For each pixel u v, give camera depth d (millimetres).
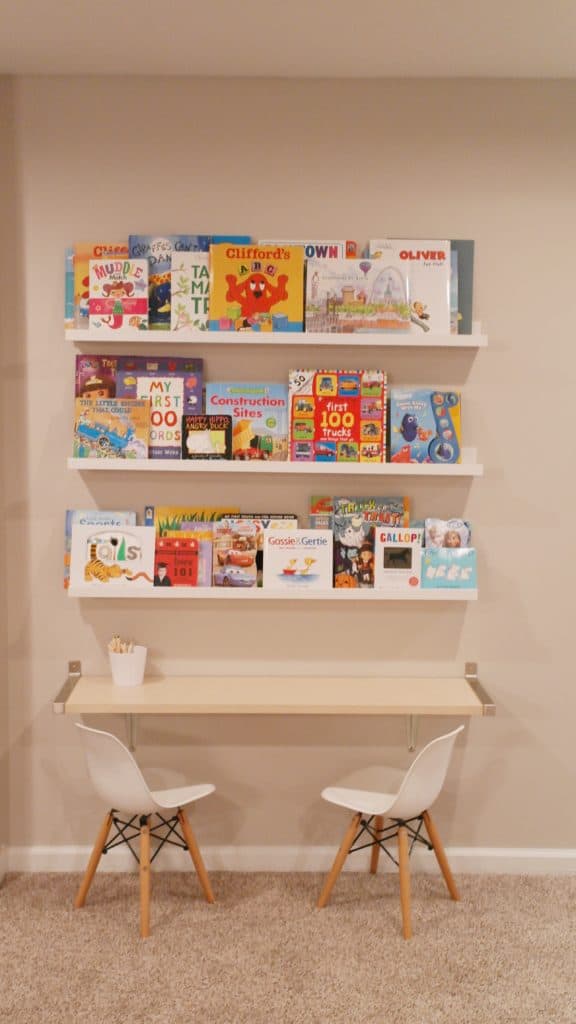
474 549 2822
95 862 2717
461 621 2977
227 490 2930
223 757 3004
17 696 2975
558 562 2969
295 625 2971
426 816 2750
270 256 2787
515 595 2975
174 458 2830
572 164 2902
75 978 2395
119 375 2844
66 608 2953
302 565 2797
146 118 2875
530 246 2908
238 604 2967
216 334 2746
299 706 2648
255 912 2727
